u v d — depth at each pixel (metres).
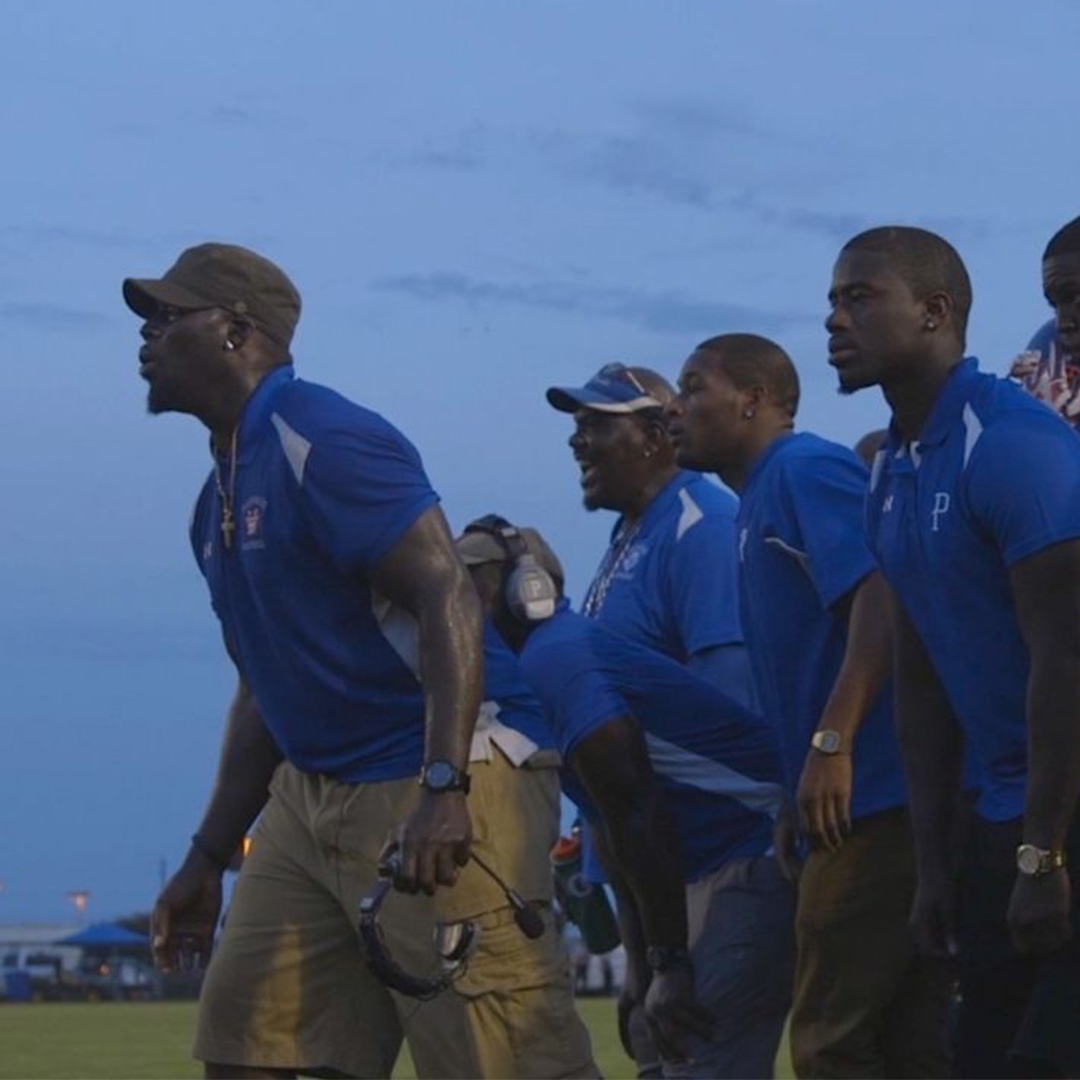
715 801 12.77
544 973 10.73
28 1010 51.44
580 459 13.77
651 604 13.48
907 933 11.52
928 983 11.72
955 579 9.93
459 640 9.98
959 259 10.34
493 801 10.73
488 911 10.62
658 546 13.52
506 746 10.81
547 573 12.66
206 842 11.45
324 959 10.80
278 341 10.53
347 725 10.42
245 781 11.41
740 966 12.73
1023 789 9.95
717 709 12.74
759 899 12.77
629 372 13.80
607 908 14.51
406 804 10.37
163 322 10.46
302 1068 10.85
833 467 11.73
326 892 10.73
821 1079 11.70
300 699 10.45
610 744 12.37
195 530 10.92
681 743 12.72
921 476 10.02
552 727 12.47
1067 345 10.28
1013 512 9.64
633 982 13.55
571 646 12.49
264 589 10.38
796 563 11.80
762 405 12.68
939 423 10.00
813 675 11.86
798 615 11.86
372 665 10.34
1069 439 9.78
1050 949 9.57
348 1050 10.88
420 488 10.15
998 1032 10.11
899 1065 11.84
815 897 11.61
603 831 13.23
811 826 11.26
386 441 10.16
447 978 10.20
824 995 11.67
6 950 74.38
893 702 11.26
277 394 10.38
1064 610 9.57
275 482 10.26
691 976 12.58
